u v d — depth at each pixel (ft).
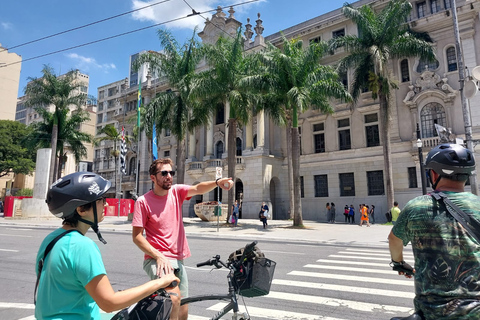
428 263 6.46
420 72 87.92
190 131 84.07
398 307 16.66
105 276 5.91
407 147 86.38
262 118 103.96
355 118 97.09
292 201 88.69
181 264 10.70
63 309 5.79
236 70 74.90
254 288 8.32
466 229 6.29
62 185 6.29
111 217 111.45
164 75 83.71
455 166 6.97
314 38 108.17
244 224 76.89
